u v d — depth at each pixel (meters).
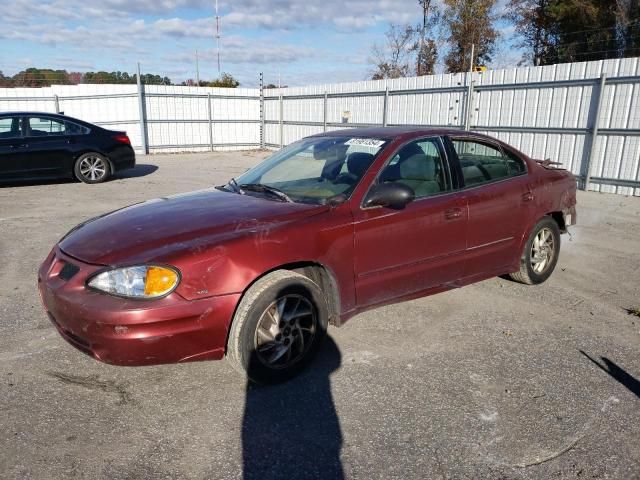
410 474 2.36
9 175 10.41
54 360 3.40
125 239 3.05
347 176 3.67
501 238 4.39
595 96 10.51
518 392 3.04
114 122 19.16
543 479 2.32
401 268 3.70
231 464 2.43
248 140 22.11
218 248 2.89
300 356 3.21
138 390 3.06
